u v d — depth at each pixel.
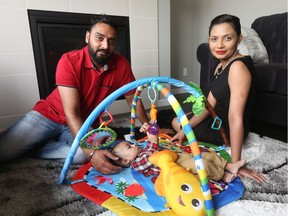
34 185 0.96
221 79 1.12
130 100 1.26
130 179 0.95
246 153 1.19
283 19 1.92
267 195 0.86
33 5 1.69
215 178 0.89
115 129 1.64
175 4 2.87
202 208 0.72
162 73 2.48
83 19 1.90
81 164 1.13
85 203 0.84
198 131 1.26
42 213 0.79
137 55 2.21
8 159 1.14
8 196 0.89
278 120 1.52
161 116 1.94
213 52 1.08
